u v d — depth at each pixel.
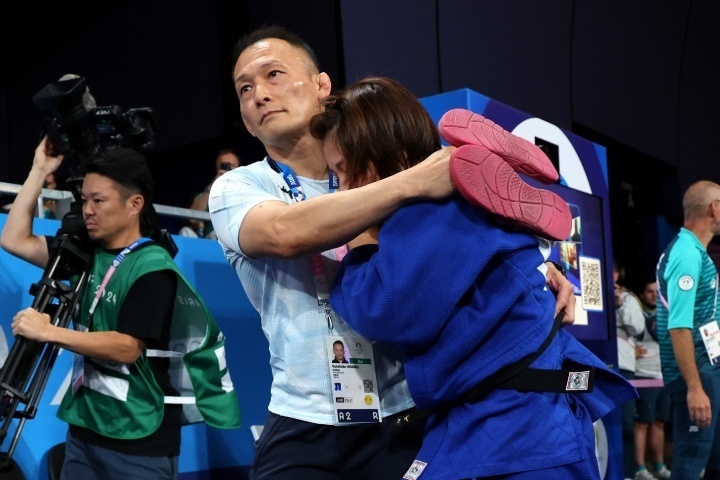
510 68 6.99
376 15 5.95
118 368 2.64
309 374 1.69
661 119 8.98
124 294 2.67
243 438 3.61
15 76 8.51
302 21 6.09
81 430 2.66
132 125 2.88
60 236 2.68
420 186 1.50
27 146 8.41
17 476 2.53
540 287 1.58
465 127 1.54
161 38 7.61
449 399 1.52
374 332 1.52
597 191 3.85
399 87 1.68
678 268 3.92
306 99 1.86
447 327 1.50
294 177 1.84
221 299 3.64
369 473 1.71
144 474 2.63
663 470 6.24
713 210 4.00
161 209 3.49
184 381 2.88
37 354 2.53
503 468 1.44
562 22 7.62
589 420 1.60
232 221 1.64
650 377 6.30
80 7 8.09
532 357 1.51
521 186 1.53
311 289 1.71
